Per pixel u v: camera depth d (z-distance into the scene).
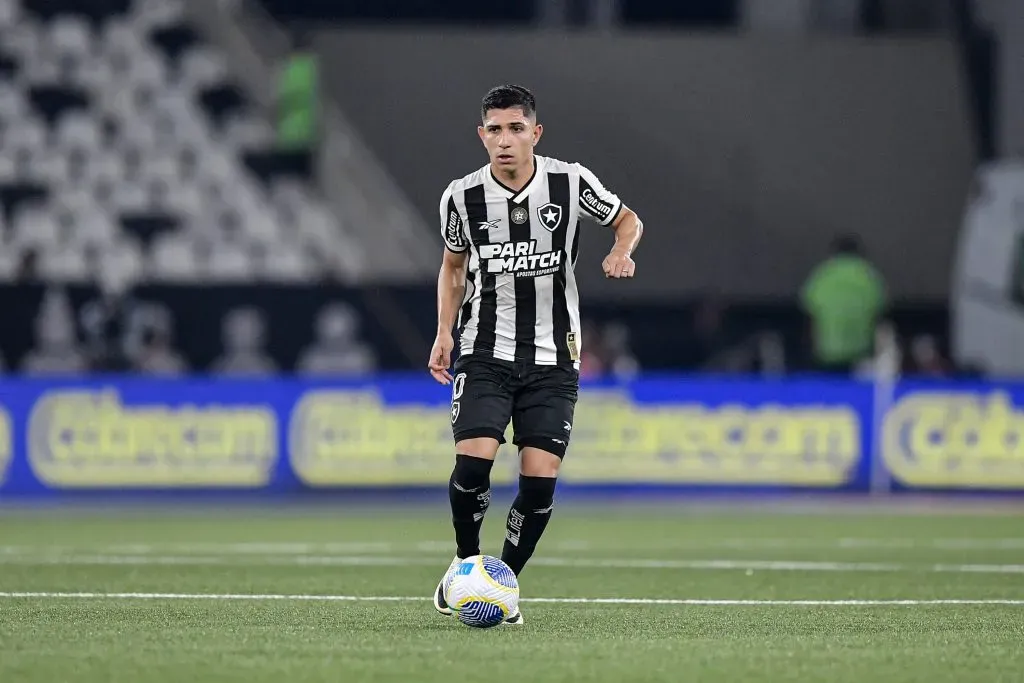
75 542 38.03
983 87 76.00
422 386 54.69
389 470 54.44
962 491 55.97
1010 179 73.12
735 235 72.62
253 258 73.12
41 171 75.12
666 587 27.95
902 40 77.00
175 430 54.03
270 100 78.38
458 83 76.19
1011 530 42.84
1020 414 56.12
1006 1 75.75
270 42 79.44
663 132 74.75
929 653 19.22
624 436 55.47
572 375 21.47
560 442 21.22
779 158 74.50
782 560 33.81
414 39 77.06
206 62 79.25
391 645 19.53
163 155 76.25
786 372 70.00
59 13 80.06
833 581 29.28
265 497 54.22
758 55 76.56
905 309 72.44
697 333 70.00
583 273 70.75
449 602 21.30
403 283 68.19
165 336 67.00
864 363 64.44
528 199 21.09
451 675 17.09
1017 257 72.12
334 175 75.19
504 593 21.19
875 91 75.94
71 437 53.62
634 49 76.44
